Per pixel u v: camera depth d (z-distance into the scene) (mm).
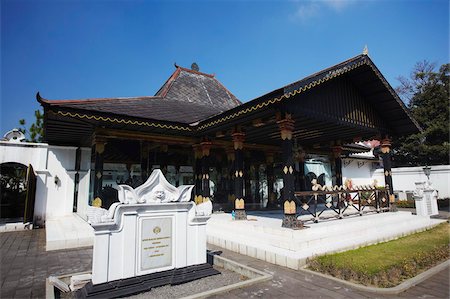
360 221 7973
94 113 7652
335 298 4109
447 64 23391
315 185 7809
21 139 11297
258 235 7148
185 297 4008
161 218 4902
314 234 6730
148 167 10844
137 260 4555
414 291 4398
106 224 4277
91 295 4008
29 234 9492
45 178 11328
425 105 24062
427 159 23500
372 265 5145
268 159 14383
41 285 4715
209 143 10945
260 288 4480
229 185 12789
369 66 8461
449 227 9852
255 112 7508
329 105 8250
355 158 18703
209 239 8141
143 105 10195
